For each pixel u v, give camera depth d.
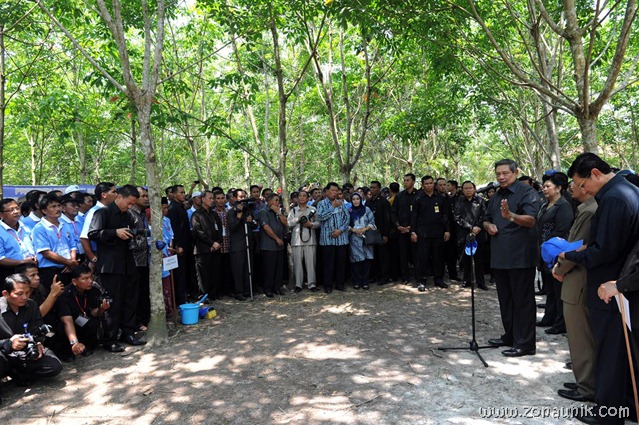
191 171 29.06
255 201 8.15
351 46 11.80
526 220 4.19
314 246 7.87
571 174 3.22
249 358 4.61
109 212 4.93
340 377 4.05
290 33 8.72
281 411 3.44
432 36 7.09
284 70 15.03
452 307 6.49
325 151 24.17
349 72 13.81
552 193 5.15
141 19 8.12
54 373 4.08
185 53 11.91
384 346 4.87
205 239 6.94
